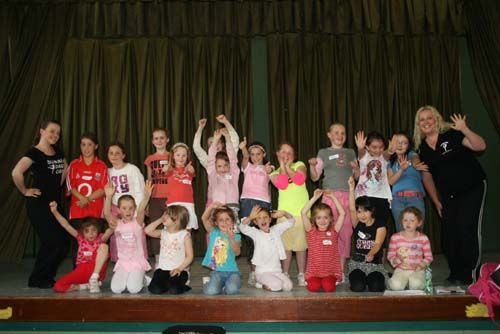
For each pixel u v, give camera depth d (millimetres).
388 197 3357
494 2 4742
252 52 4961
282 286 2934
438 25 4855
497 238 4977
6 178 4645
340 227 3133
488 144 4988
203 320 2674
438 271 3678
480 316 2619
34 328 2732
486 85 4801
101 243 3078
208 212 3260
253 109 4930
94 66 4809
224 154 3461
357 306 2646
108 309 2703
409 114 4895
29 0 4738
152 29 4797
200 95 4805
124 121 4773
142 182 3611
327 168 3504
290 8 4816
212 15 4832
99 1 4758
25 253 4879
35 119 4699
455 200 3111
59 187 3348
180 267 2936
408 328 2654
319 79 4879
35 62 4746
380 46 4895
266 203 3422
